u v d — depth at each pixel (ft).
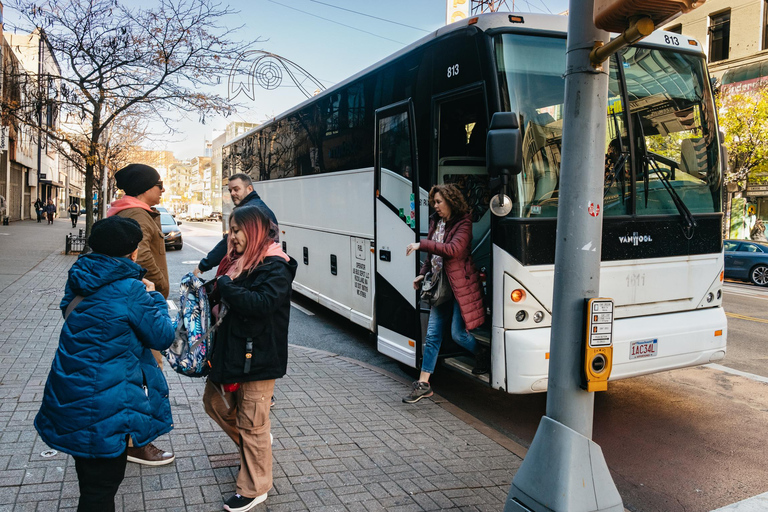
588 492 9.68
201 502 11.53
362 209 24.43
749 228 83.35
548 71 16.43
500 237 15.88
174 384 18.92
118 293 8.91
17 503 11.00
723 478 14.46
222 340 10.87
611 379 16.17
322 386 19.98
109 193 152.25
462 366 18.13
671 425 18.10
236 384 11.41
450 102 18.26
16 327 25.98
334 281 27.99
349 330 30.81
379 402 18.49
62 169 212.43
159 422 9.58
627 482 14.26
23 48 123.65
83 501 8.91
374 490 12.52
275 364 10.98
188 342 10.78
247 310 10.37
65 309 8.98
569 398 9.96
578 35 9.77
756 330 32.63
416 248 16.80
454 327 17.42
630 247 16.61
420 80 19.40
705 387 21.97
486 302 17.54
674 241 17.39
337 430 15.94
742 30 83.46
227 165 53.31
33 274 45.19
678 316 17.39
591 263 9.89
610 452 16.07
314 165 30.32
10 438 13.88
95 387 8.67
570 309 9.91
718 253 18.29
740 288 55.06
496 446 15.29
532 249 15.75
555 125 16.33
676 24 93.91
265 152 40.09
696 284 17.80
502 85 15.92
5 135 102.94
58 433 8.66
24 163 140.15
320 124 29.17
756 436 17.21
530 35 16.40
